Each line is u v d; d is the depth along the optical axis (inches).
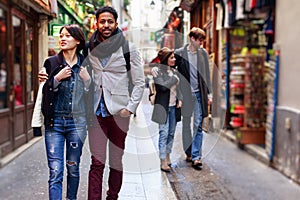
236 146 99.4
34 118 117.5
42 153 147.9
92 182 119.0
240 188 92.0
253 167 91.6
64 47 115.0
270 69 90.1
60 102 114.6
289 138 83.8
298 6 82.7
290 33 84.9
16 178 122.3
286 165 85.7
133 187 143.9
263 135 92.7
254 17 99.7
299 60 80.9
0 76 129.6
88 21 398.9
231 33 110.7
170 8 376.8
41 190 123.9
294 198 79.4
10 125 132.9
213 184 118.7
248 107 96.7
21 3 184.2
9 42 142.1
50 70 116.3
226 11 116.7
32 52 216.8
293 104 84.2
